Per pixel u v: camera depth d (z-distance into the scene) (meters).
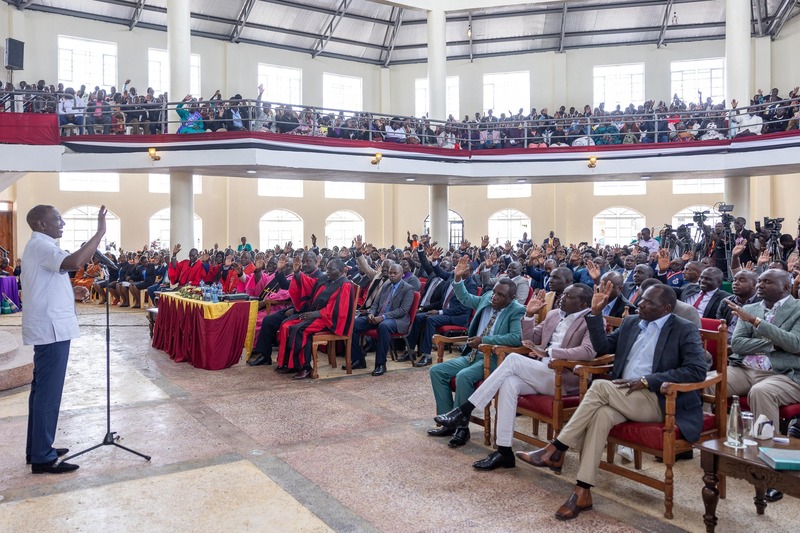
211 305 6.70
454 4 15.45
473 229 20.36
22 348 6.90
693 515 3.19
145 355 7.66
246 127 12.97
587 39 18.84
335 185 20.11
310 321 6.55
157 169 11.87
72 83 16.11
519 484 3.60
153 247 16.69
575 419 3.33
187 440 4.36
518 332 4.31
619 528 3.04
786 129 12.14
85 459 3.97
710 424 3.46
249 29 18.03
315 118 12.87
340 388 5.91
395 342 7.70
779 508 3.27
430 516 3.16
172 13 12.88
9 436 4.45
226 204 18.56
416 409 5.18
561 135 14.47
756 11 16.92
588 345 3.85
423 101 20.22
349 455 4.06
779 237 9.15
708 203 18.47
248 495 3.42
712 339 3.54
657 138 13.31
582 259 8.85
